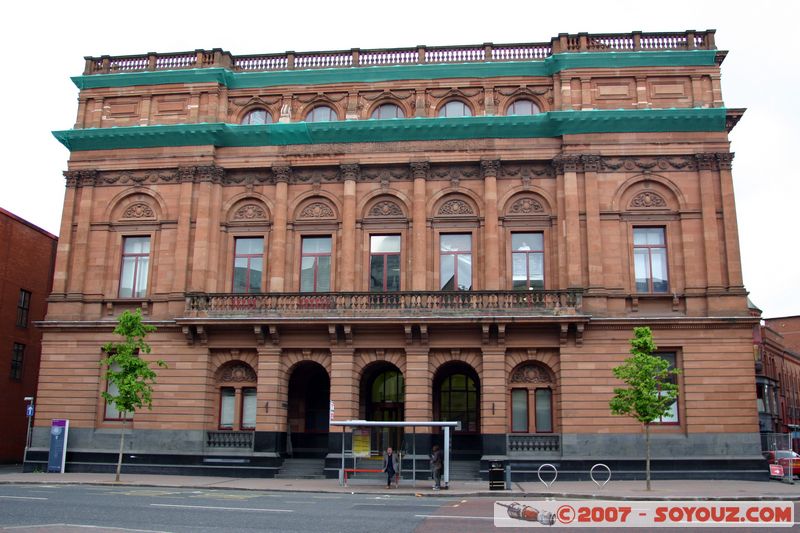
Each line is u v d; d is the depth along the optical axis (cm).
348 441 3400
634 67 3644
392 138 3722
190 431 3488
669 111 3522
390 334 3466
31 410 3656
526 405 3447
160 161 3800
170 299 3638
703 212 3484
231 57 3953
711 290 3403
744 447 3269
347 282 3594
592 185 3541
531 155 3634
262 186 3791
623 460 3269
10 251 4509
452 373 3716
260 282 3734
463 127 3653
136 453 3494
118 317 3425
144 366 3173
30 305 4716
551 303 3381
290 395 3756
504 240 3612
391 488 2830
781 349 8019
